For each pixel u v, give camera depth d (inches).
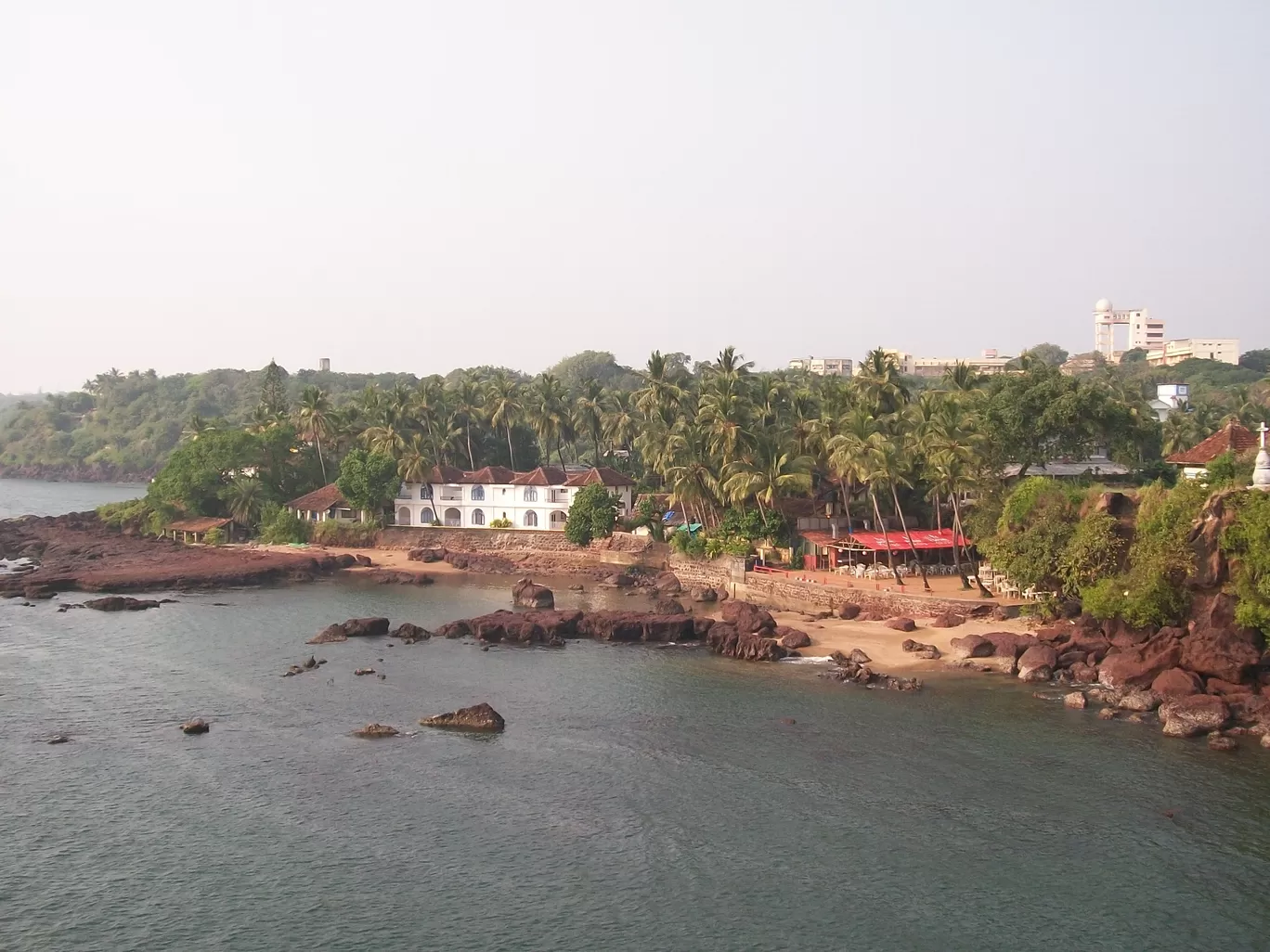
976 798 2255.2
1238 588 2797.7
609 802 2249.0
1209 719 2608.3
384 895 1849.2
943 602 3823.8
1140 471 4736.7
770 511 4982.8
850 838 2074.3
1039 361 4909.0
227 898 1838.1
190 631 3924.7
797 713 2856.8
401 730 2711.6
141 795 2271.2
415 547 6107.3
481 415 7091.5
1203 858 1979.6
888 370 5270.7
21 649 3592.5
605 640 3774.6
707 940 1711.4
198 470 6496.1
